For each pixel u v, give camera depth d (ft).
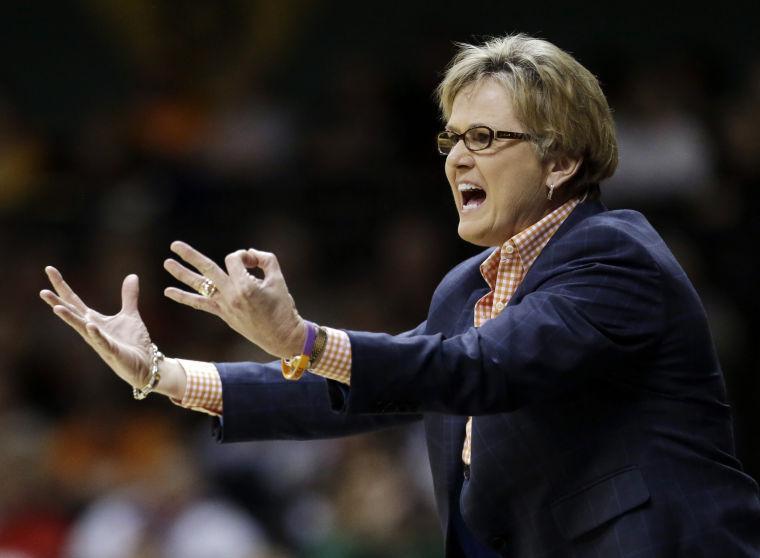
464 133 29.71
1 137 95.61
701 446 28.84
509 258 30.19
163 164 92.94
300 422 31.91
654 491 28.25
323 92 107.76
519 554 30.04
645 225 29.94
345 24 108.37
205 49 107.45
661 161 81.82
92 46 109.81
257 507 67.41
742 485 29.22
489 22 107.45
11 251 89.25
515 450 29.32
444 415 31.37
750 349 77.25
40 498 66.54
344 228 87.92
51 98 110.01
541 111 29.22
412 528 63.62
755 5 104.73
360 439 65.67
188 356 78.74
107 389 79.05
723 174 83.05
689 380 28.94
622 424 28.76
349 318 80.12
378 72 94.53
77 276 87.66
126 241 87.81
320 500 66.49
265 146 93.81
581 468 28.86
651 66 87.61
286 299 26.58
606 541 28.37
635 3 106.01
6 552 64.23
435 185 88.58
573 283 28.35
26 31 110.83
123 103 108.58
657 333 28.43
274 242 86.43
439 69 90.68
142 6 108.27
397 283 83.46
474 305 31.19
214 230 88.94
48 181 93.40
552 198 30.04
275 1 107.65
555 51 29.86
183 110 100.17
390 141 90.27
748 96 86.79
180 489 63.93
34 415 77.46
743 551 28.48
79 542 64.34
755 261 80.07
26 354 81.61
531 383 27.43
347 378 26.96
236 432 31.48
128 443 73.67
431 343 27.30
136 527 63.26
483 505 29.91
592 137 29.89
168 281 86.89
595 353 27.81
